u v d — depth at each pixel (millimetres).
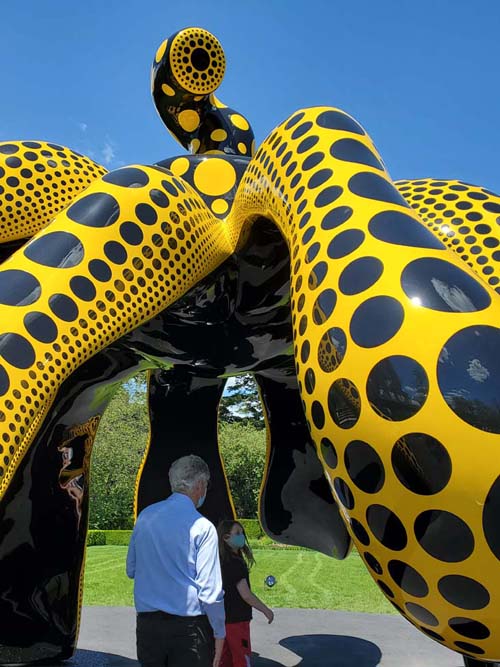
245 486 24875
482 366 2188
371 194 2797
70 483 4320
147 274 3293
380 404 2258
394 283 2414
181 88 4879
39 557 4211
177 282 3400
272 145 3467
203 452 5258
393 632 5805
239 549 3992
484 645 2318
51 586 4273
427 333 2268
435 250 2527
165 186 3547
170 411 5195
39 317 2959
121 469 22484
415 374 2227
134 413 23781
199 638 2660
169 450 5199
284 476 5211
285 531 5340
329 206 2838
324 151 3113
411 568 2279
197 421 5250
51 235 3238
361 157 3041
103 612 6730
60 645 4352
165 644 2662
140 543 2766
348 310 2449
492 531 2111
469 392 2156
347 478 2379
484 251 3504
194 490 2863
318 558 15508
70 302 3051
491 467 2111
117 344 4090
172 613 2660
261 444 25078
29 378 2826
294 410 5160
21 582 4180
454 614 2277
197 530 2717
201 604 2668
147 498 5121
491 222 3607
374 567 2432
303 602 8664
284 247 3656
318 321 2549
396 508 2246
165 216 3432
